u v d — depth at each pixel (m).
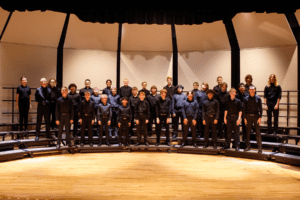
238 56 7.83
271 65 7.41
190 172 4.80
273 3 5.26
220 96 6.81
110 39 8.13
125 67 8.40
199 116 7.19
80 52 8.08
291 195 3.61
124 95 7.32
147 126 7.40
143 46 8.33
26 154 6.41
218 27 7.62
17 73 7.35
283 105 7.25
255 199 3.45
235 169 5.05
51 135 6.64
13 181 4.16
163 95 6.73
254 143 6.39
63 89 6.38
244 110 6.12
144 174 4.64
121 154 6.54
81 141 6.72
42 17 7.10
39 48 7.65
